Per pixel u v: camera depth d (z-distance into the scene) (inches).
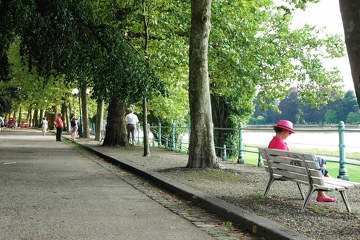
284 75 862.5
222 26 733.9
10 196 344.2
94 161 695.1
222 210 272.1
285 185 382.9
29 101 2126.0
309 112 2618.1
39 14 540.4
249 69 800.3
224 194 330.0
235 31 759.7
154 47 808.3
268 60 803.4
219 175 447.5
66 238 215.9
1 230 230.8
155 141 1282.0
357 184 263.4
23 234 222.7
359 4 173.8
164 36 791.7
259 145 944.3
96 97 663.1
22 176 481.4
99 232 229.6
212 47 758.5
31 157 754.8
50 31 575.2
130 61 629.6
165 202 326.3
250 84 841.5
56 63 613.6
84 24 604.7
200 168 500.4
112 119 1000.9
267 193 328.2
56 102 2213.3
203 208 302.0
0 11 543.8
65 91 1800.0
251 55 792.3
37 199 331.9
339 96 900.6
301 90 905.5
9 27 581.0
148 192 376.2
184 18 735.1
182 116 1638.8
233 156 995.9
